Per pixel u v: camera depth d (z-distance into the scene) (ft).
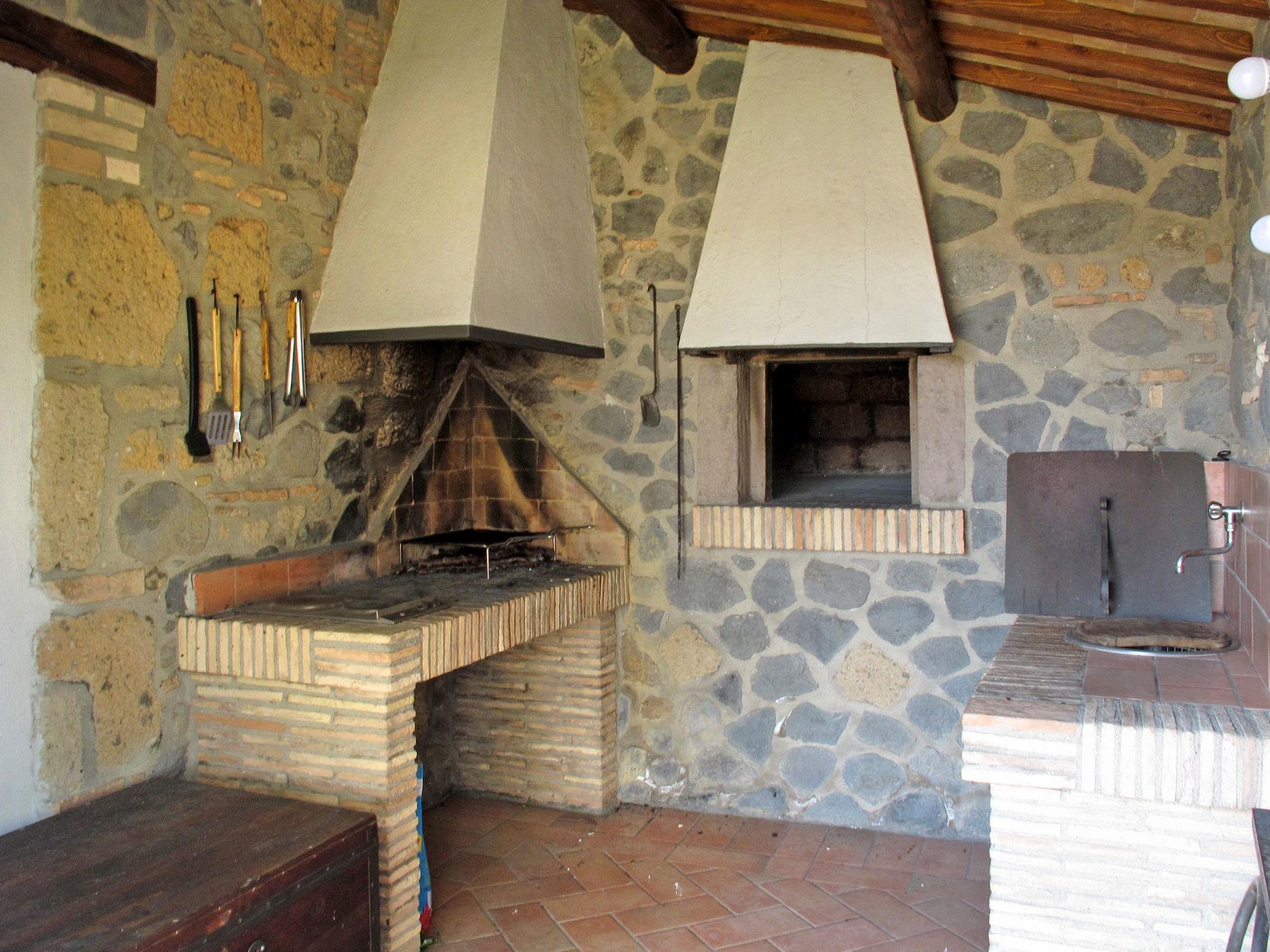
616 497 12.76
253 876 6.60
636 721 12.81
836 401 16.42
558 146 12.03
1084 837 6.37
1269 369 8.07
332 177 11.05
